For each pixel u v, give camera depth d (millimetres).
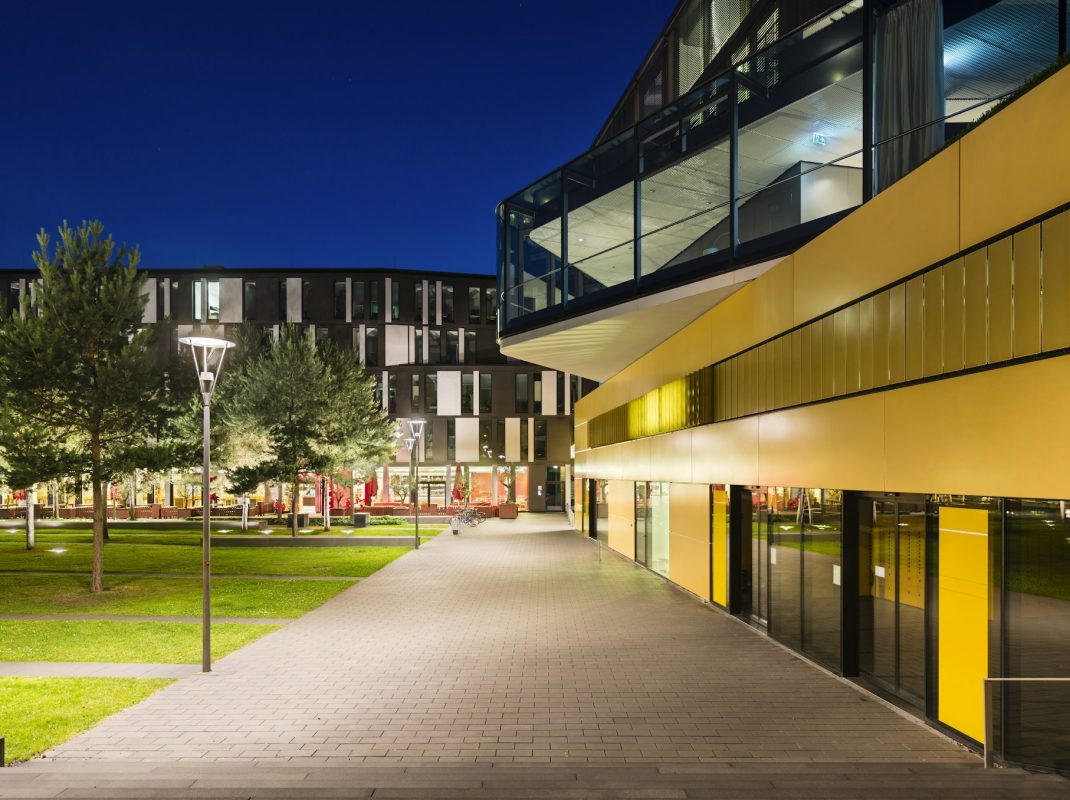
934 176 7633
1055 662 6215
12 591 18047
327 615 14781
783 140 14438
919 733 7785
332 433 34281
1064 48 10062
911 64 11195
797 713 8484
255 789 5758
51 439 18125
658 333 18359
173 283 56312
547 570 21797
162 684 9664
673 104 15688
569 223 18125
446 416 56562
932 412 7695
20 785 5902
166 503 51719
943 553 7770
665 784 5992
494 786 5980
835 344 9875
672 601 16312
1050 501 6199
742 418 13617
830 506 10328
